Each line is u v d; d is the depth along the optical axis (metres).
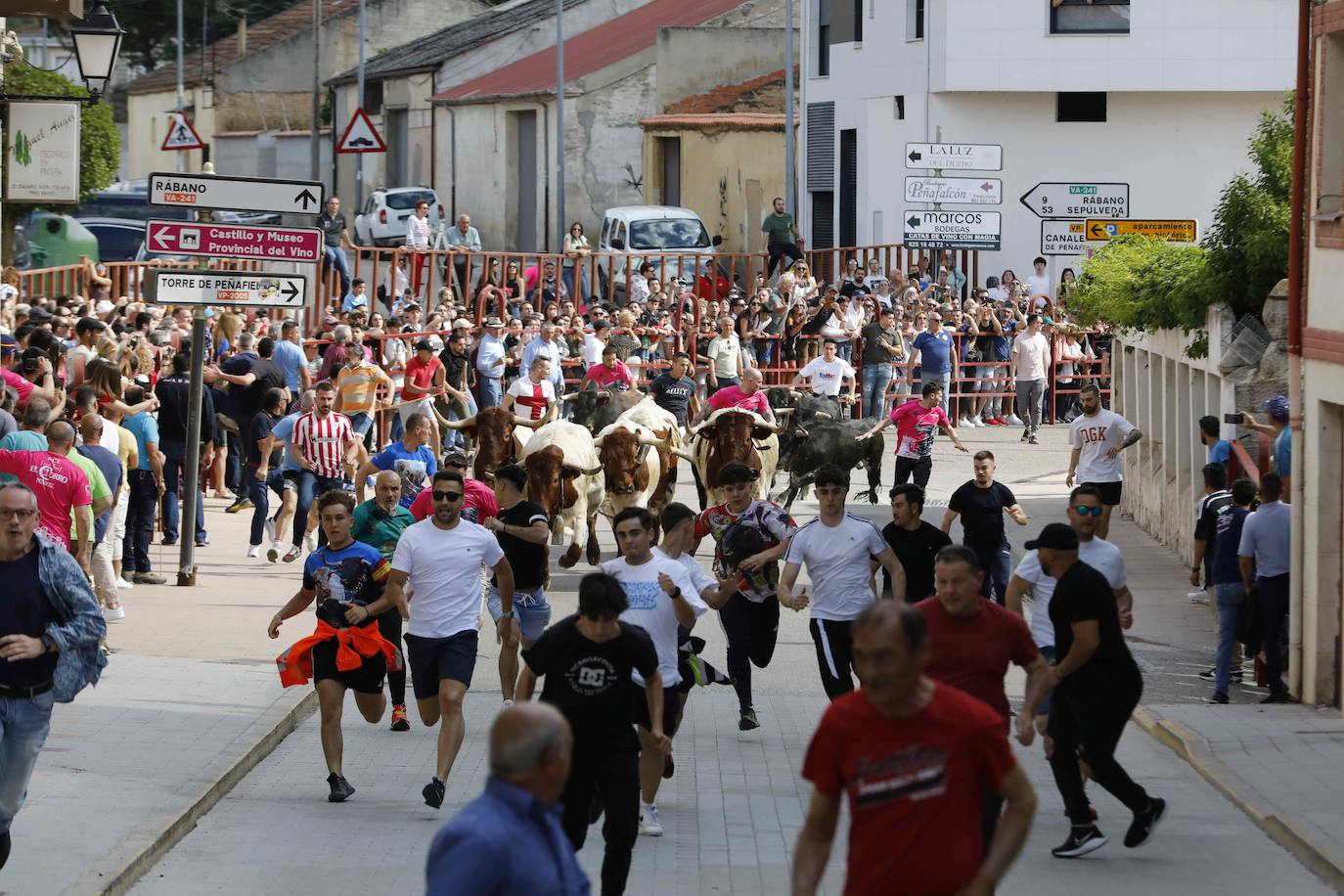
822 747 20.33
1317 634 44.41
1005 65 123.00
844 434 71.50
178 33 196.25
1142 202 126.06
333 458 59.06
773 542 39.81
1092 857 32.09
